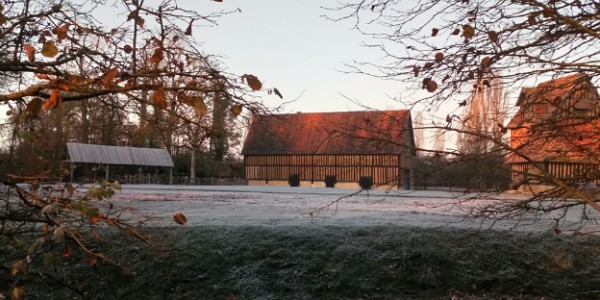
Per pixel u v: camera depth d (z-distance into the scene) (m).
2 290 3.37
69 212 3.06
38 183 3.01
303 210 15.43
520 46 3.28
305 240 9.14
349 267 8.38
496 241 9.22
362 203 20.17
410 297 7.91
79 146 43.16
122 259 7.90
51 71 2.62
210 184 51.84
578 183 3.53
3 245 7.06
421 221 11.51
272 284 8.02
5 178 3.01
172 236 9.05
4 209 3.17
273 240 9.13
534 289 8.20
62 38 2.28
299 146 50.19
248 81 2.37
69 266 7.58
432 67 3.46
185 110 2.60
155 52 2.41
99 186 2.80
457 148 3.53
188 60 2.66
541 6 2.83
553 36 3.23
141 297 7.52
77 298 7.19
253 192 31.20
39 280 3.31
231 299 7.31
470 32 3.04
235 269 8.29
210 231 9.48
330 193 28.97
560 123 3.39
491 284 8.27
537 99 3.44
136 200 19.98
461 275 8.38
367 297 7.86
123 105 3.04
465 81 3.47
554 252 8.86
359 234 9.58
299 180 49.19
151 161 48.06
